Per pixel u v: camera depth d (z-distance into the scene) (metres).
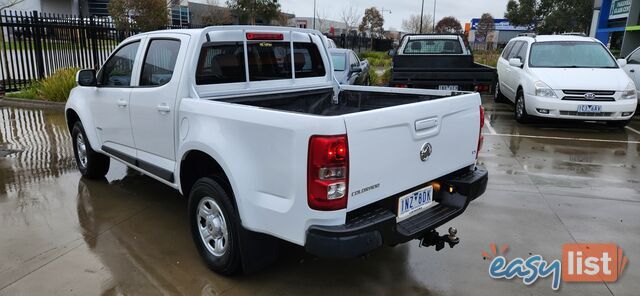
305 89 4.69
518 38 11.52
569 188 5.75
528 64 9.73
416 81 9.88
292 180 2.81
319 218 2.74
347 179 2.72
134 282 3.49
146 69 4.29
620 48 20.39
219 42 3.96
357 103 4.93
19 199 5.11
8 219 4.57
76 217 4.66
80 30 13.12
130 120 4.46
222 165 3.22
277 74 4.48
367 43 37.22
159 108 3.96
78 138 5.75
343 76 10.61
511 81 10.57
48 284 3.45
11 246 4.02
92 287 3.42
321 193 2.69
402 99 4.57
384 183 2.97
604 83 8.73
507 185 5.84
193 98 3.73
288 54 4.55
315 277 3.61
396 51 12.58
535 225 4.63
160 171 4.13
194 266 3.75
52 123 9.11
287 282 3.53
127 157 4.65
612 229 4.57
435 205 3.60
